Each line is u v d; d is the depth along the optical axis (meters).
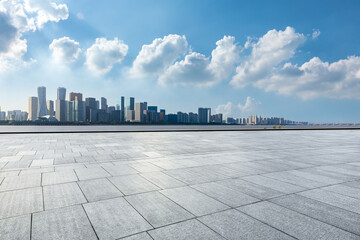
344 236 3.23
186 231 3.33
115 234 3.22
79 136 21.36
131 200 4.57
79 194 4.89
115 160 8.89
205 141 16.98
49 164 8.02
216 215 3.90
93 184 5.63
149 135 23.52
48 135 22.45
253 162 8.73
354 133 31.12
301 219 3.78
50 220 3.65
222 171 7.18
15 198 4.61
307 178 6.43
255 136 23.48
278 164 8.40
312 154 10.97
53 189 5.21
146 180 6.04
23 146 13.12
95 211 4.02
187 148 12.72
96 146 13.32
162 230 3.35
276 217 3.84
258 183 5.88
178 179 6.17
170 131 31.73
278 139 19.75
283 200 4.66
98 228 3.40
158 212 4.00
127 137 20.47
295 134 28.14
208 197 4.79
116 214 3.90
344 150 12.56
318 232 3.34
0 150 11.46
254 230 3.38
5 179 6.01
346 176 6.69
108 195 4.85
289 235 3.24
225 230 3.36
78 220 3.66
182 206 4.29
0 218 3.69
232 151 11.70
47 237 3.12
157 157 9.65
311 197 4.86
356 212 4.08
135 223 3.57
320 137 22.86
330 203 4.52
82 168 7.42
